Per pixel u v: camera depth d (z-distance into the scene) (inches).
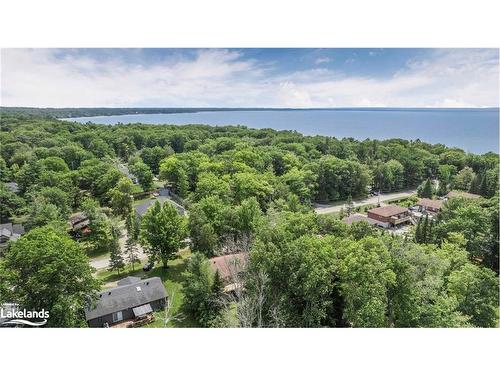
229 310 1160.2
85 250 1899.6
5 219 2160.4
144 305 1284.4
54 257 980.6
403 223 2321.6
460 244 1451.8
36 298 976.9
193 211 1681.8
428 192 2800.2
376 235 1344.7
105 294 1266.0
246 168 2741.1
